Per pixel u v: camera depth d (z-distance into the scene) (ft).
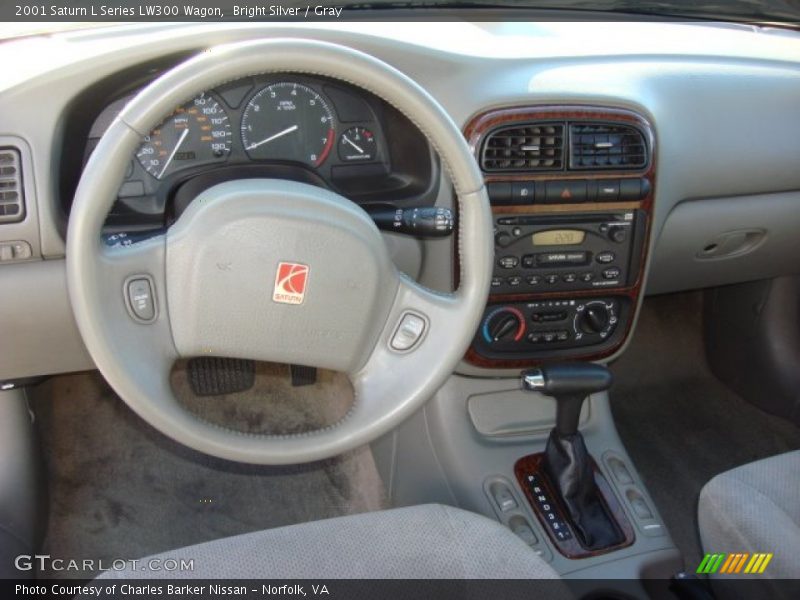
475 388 6.16
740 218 6.23
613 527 5.79
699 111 5.65
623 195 5.37
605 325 5.90
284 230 3.58
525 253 5.44
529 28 5.89
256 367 6.96
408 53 4.89
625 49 5.77
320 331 3.82
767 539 3.85
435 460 6.19
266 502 6.75
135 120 3.29
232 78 3.36
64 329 4.91
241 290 3.67
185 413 3.74
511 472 6.02
